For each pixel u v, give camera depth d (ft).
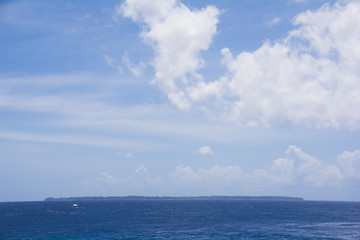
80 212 513.04
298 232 236.43
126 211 546.67
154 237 208.03
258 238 205.36
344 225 292.40
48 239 199.52
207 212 506.07
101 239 199.00
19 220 340.80
